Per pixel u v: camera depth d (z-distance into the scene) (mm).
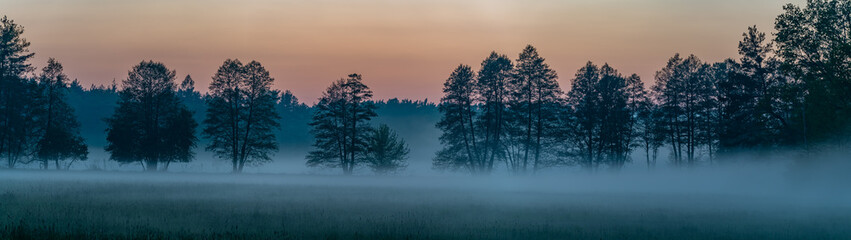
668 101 67438
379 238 15727
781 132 47156
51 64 65312
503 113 66750
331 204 25844
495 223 19453
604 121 66062
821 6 37844
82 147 63625
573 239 16391
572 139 66438
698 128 67562
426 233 16891
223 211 21375
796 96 40688
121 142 64188
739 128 55250
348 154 69250
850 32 36719
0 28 60938
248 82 67188
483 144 67875
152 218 18484
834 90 37469
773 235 17781
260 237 15016
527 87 65688
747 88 54812
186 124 66375
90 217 18125
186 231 15742
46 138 61250
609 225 19703
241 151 66750
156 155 65312
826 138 39000
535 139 66375
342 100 69125
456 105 67062
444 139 68812
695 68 66562
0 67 60750
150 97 66125
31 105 63062
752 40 54594
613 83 67188
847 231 18922
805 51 38969
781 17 39531
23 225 15227
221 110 66562
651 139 68875
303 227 17281
